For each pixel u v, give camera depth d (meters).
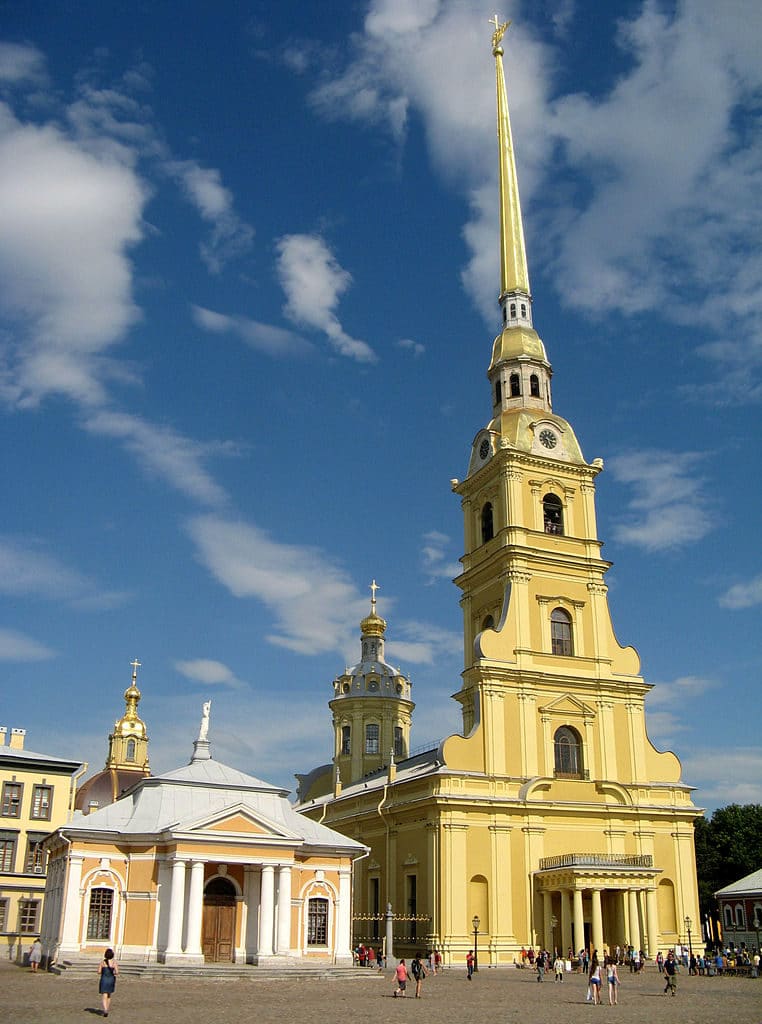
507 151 94.88
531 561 76.06
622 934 65.12
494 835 67.00
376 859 76.06
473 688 74.06
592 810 70.44
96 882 55.00
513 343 86.19
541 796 69.50
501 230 92.12
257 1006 38.47
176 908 53.22
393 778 77.56
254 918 56.78
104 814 57.84
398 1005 40.19
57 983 46.94
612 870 63.88
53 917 59.50
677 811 73.12
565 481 80.12
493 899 65.44
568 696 73.38
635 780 73.62
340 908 59.38
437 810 66.69
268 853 56.09
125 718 120.19
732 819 107.19
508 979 56.12
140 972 50.38
